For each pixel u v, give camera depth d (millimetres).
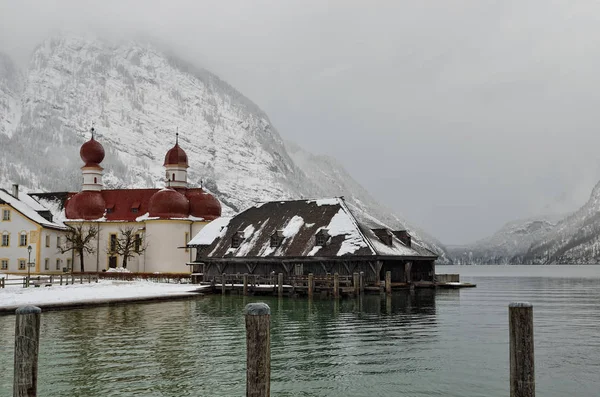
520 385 12008
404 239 74000
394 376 23641
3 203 89062
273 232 68875
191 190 99625
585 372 24641
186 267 91250
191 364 25500
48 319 40531
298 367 25234
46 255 89938
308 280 58406
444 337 33125
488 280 130500
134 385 22000
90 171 100250
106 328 36219
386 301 55438
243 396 20609
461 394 21031
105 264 95062
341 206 69062
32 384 11781
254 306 10703
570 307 54656
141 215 96125
